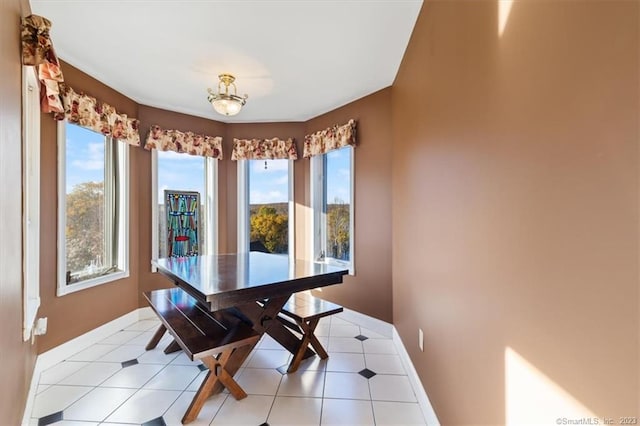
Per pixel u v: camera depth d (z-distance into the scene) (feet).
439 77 5.02
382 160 9.78
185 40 7.29
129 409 5.88
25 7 5.23
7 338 3.77
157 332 8.52
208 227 13.23
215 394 6.37
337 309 8.06
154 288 11.21
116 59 8.18
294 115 12.74
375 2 5.95
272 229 13.67
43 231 7.57
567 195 2.15
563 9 2.17
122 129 10.02
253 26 6.73
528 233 2.63
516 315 2.80
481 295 3.54
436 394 5.16
